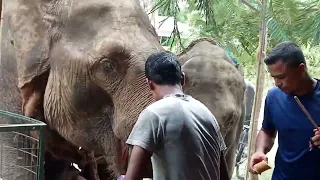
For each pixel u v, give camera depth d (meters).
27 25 3.59
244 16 5.06
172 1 3.92
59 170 4.28
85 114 3.44
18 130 2.60
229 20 5.07
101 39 3.30
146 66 2.64
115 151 3.40
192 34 5.80
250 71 7.16
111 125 3.41
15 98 3.78
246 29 5.07
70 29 3.46
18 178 3.48
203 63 4.01
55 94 3.52
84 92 3.39
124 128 3.21
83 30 3.42
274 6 4.11
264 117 3.13
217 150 2.64
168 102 2.52
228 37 5.09
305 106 2.88
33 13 3.60
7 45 3.74
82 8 3.45
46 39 3.55
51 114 3.59
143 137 2.45
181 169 2.48
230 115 3.85
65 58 3.42
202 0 4.16
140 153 2.44
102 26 3.37
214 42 4.43
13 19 3.64
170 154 2.47
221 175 2.76
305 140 2.89
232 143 4.07
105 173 4.55
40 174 2.73
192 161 2.50
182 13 5.80
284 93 2.98
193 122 2.52
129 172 2.44
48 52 3.54
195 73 3.95
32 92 3.63
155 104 2.52
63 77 3.45
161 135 2.47
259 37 4.91
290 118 2.93
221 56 4.14
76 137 3.53
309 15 4.03
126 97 3.22
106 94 3.37
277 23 4.09
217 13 5.02
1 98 3.81
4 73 3.78
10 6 3.70
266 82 8.52
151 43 3.36
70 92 3.42
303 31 4.03
